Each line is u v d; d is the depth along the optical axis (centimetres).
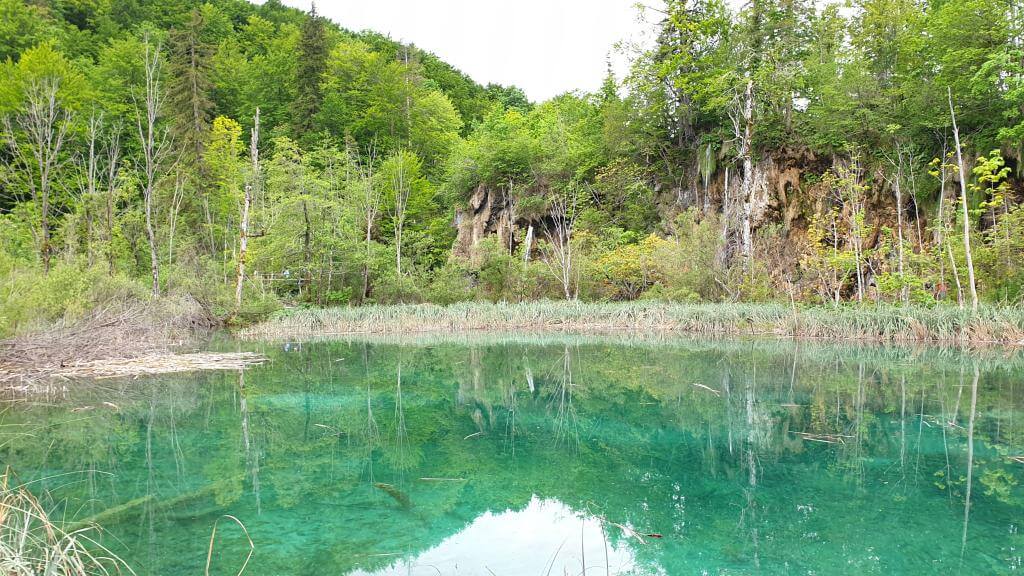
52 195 2478
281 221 2291
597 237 2572
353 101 3606
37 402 802
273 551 343
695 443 589
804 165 2245
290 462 536
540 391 907
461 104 4738
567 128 3225
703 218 2189
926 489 437
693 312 1803
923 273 1733
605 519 397
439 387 948
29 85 2391
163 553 338
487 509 418
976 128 1870
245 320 2047
